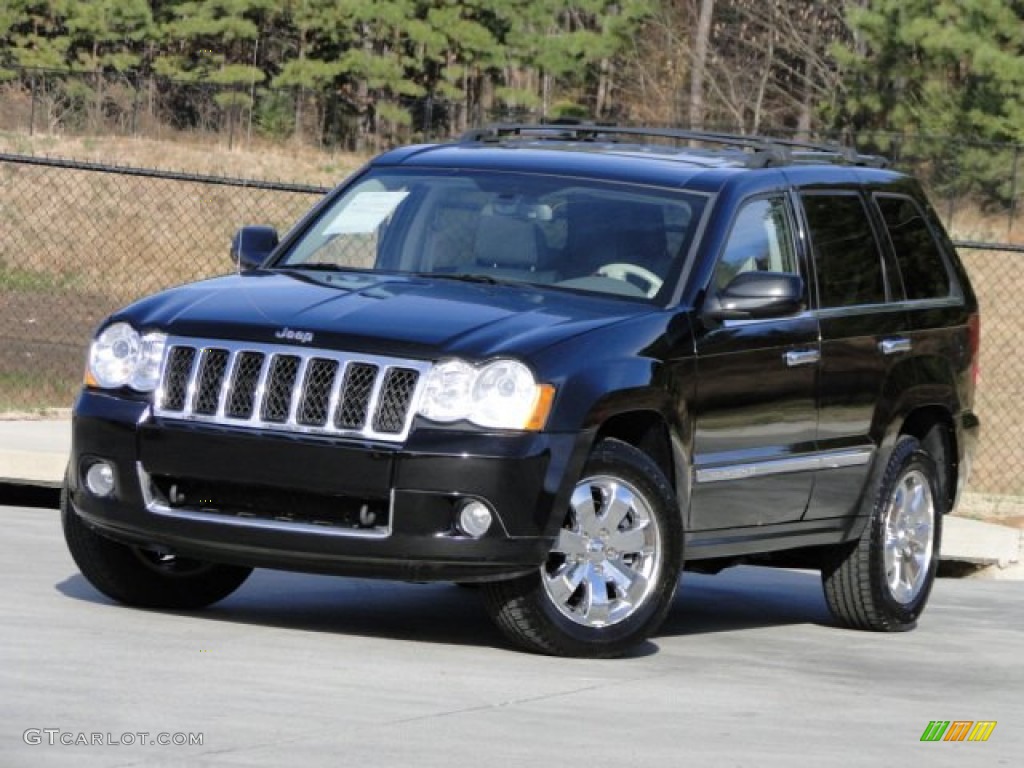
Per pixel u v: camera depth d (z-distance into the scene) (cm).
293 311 1708
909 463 2131
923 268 2195
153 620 1753
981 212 9356
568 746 1338
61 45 12500
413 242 1923
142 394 1709
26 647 1551
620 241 1861
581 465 1658
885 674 1817
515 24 12419
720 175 1939
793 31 11606
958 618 2294
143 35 12519
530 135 2139
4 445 2705
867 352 2044
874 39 9969
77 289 6406
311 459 1633
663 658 1783
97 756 1205
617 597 1730
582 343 1689
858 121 10388
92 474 1733
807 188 2036
